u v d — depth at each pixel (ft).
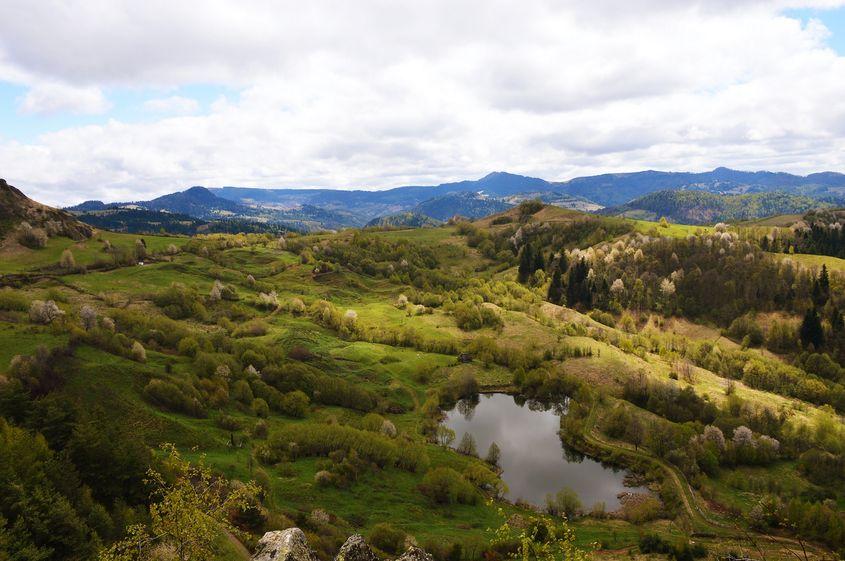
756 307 651.25
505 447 381.81
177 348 376.07
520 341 562.66
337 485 258.98
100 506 126.93
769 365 524.52
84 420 166.81
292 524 184.85
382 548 195.72
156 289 536.01
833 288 640.17
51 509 112.47
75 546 110.52
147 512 144.36
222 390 325.83
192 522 82.33
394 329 579.07
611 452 361.92
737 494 305.12
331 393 394.73
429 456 337.11
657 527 269.85
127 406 267.39
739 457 339.77
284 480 251.39
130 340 347.97
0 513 103.45
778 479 318.24
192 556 84.23
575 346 531.91
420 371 486.38
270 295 591.37
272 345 458.50
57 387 256.93
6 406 187.83
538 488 323.78
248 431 295.89
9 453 131.54
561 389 464.65
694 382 479.00
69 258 538.47
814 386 471.21
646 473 335.47
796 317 619.26
